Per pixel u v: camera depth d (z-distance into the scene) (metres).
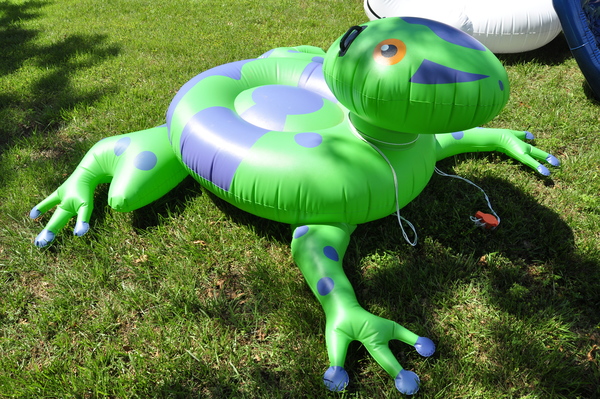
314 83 3.37
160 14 7.45
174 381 2.04
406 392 1.88
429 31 2.12
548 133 3.86
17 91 4.70
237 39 6.25
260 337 2.24
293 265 2.61
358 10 7.45
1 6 8.23
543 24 4.91
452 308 2.38
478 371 2.05
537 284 2.52
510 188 3.20
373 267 2.60
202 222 2.88
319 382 1.99
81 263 2.62
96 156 2.96
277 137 2.52
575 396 1.98
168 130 2.94
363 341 2.01
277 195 2.39
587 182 3.26
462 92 1.97
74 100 4.46
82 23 7.08
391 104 2.03
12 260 2.64
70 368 2.10
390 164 2.49
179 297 2.39
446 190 3.15
